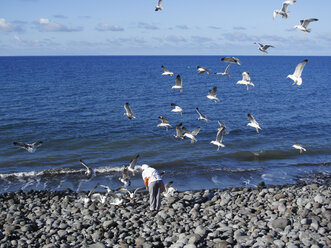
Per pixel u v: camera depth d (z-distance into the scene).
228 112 45.91
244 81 18.59
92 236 13.23
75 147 29.25
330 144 30.86
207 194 17.97
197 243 11.96
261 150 28.73
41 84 76.69
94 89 68.44
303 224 12.95
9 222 14.80
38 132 33.41
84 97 56.81
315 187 18.91
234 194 18.12
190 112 45.34
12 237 13.25
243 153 28.12
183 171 24.11
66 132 33.53
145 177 14.66
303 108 50.00
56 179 22.55
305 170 24.66
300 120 41.22
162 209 15.86
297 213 14.20
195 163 25.75
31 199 18.34
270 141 31.77
